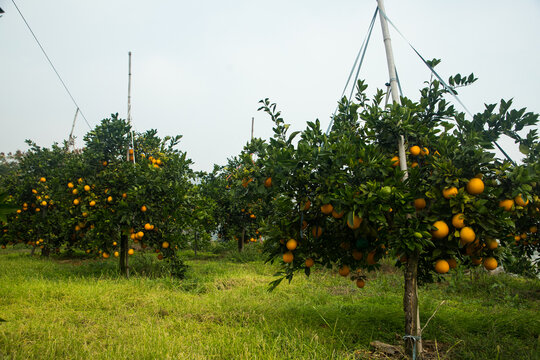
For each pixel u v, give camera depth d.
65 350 3.50
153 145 10.46
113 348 3.62
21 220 12.48
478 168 3.50
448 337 4.28
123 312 5.10
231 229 14.38
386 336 4.38
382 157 3.78
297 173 3.88
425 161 4.13
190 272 9.23
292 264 4.45
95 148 9.21
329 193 3.58
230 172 14.83
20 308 5.04
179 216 8.73
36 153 13.45
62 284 6.68
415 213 3.58
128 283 7.19
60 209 12.13
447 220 3.58
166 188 8.52
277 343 3.74
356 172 3.72
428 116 4.26
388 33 4.27
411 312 3.65
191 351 3.53
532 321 4.76
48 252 12.86
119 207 8.34
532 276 8.66
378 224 3.98
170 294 6.33
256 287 7.36
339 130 4.70
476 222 3.33
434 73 4.21
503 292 7.33
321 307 5.67
